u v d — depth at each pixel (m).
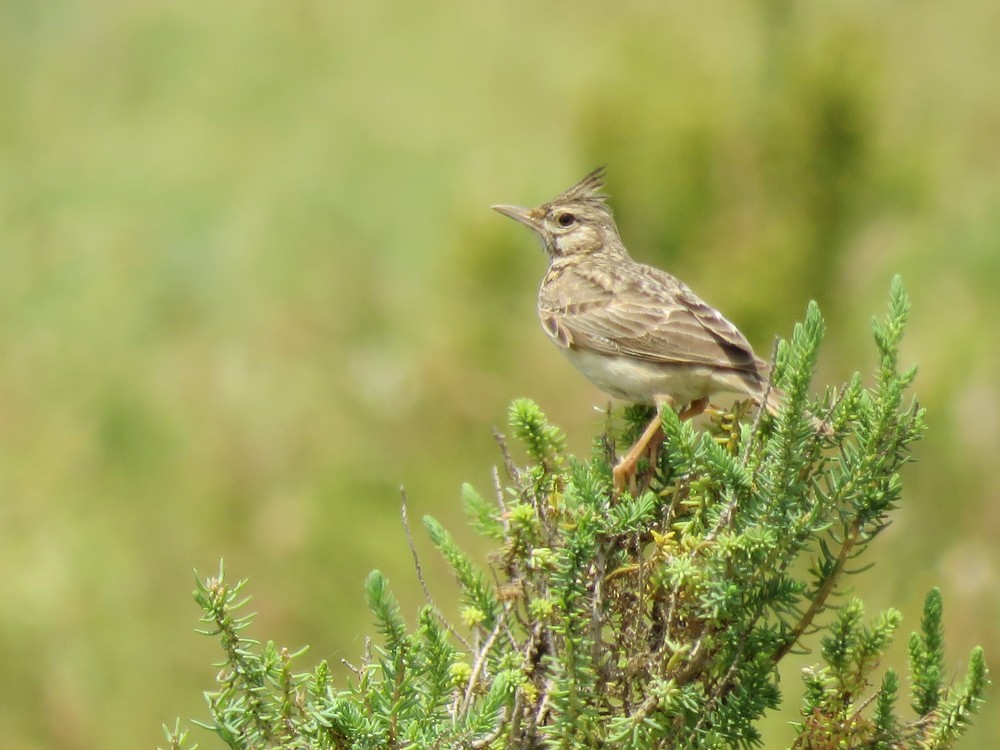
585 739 5.04
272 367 15.76
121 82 27.50
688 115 13.07
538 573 5.41
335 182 22.89
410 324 16.08
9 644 12.48
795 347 5.23
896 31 20.05
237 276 19.72
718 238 13.05
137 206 22.61
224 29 28.61
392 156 23.50
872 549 12.09
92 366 17.03
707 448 5.27
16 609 12.81
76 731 11.95
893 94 14.71
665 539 5.36
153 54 28.19
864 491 5.19
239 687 5.12
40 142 25.23
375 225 21.34
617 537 5.40
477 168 22.11
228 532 13.09
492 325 13.71
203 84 26.95
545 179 21.28
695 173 13.09
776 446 5.21
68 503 14.16
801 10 13.59
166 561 13.05
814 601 5.25
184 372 15.87
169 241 21.17
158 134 25.41
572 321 9.14
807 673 5.49
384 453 13.50
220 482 13.55
